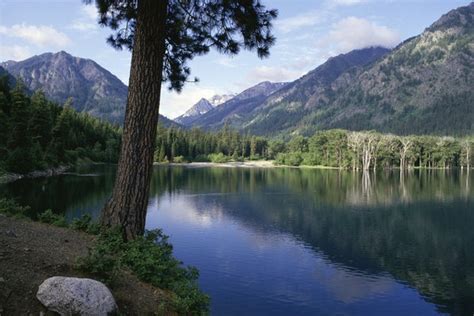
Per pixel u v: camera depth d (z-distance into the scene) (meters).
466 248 31.02
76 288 4.79
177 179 85.50
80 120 113.31
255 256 27.20
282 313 18.22
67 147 95.00
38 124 71.81
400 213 45.56
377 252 29.72
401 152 131.25
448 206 50.38
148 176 8.59
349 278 23.64
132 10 9.85
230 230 35.38
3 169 54.03
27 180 54.16
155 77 8.48
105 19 10.37
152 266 6.98
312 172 117.62
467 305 20.09
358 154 125.50
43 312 4.61
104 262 6.01
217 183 77.75
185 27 10.00
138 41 8.40
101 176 66.44
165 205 48.44
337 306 19.39
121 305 5.56
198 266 24.52
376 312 18.92
